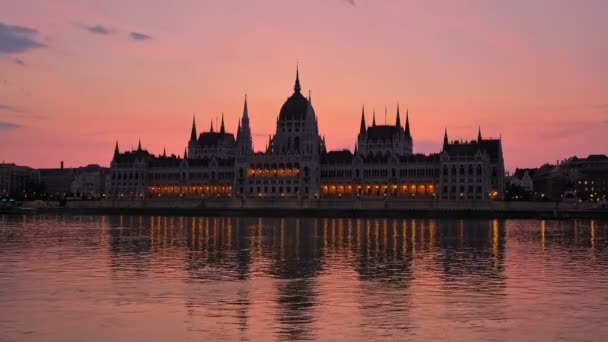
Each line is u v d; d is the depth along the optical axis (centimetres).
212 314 6241
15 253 11494
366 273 8875
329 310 6406
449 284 7931
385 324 5847
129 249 12244
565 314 6225
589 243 13675
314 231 17675
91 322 5931
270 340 5353
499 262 10181
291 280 8231
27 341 5328
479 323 5881
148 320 6006
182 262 10125
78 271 9069
